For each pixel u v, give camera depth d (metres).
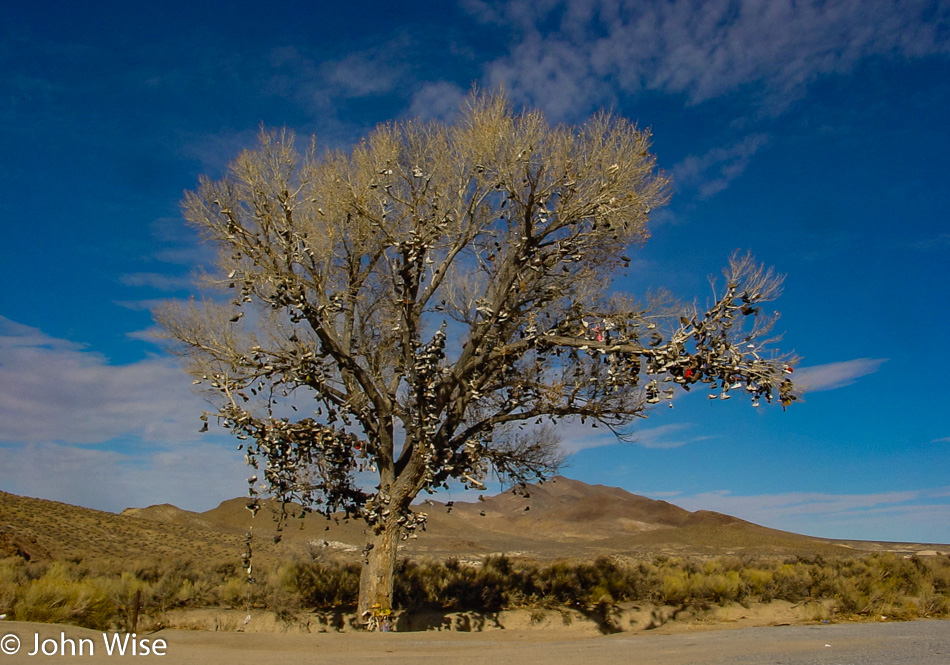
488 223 15.64
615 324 13.79
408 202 15.34
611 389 14.05
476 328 14.82
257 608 16.56
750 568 26.30
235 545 49.22
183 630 12.21
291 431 14.20
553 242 14.52
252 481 14.22
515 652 9.88
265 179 14.52
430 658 9.19
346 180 15.48
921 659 8.52
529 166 14.12
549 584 19.62
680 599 18.92
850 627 13.15
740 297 12.61
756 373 12.38
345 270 15.98
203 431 14.18
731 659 8.80
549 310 15.44
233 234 14.47
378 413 15.22
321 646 10.88
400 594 17.81
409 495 14.78
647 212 14.66
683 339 12.68
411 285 15.14
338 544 49.16
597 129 14.36
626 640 11.73
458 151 15.45
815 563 28.91
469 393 14.80
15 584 12.47
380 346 16.81
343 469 14.72
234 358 14.70
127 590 15.42
